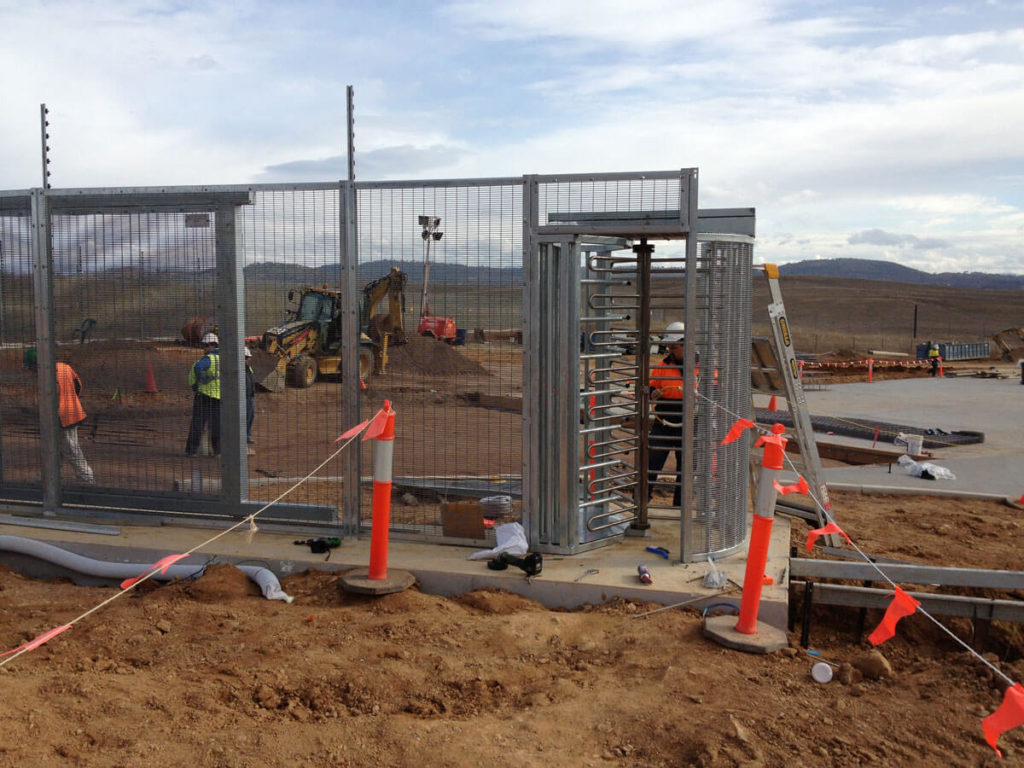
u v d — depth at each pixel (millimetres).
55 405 8117
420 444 10812
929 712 4793
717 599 6180
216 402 7809
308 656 5375
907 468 12180
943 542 8789
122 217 7781
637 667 5355
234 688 4887
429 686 5078
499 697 5035
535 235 6812
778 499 8539
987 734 4121
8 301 8164
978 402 20438
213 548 7273
